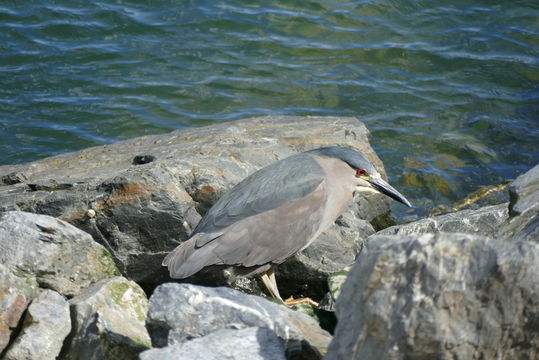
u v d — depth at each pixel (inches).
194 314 288.0
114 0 879.7
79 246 377.4
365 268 227.0
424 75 787.4
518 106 743.7
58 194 444.8
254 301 295.4
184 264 382.3
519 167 658.2
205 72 775.7
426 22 872.3
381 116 726.5
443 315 218.1
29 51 787.4
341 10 883.4
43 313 318.7
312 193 414.3
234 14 865.5
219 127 593.9
